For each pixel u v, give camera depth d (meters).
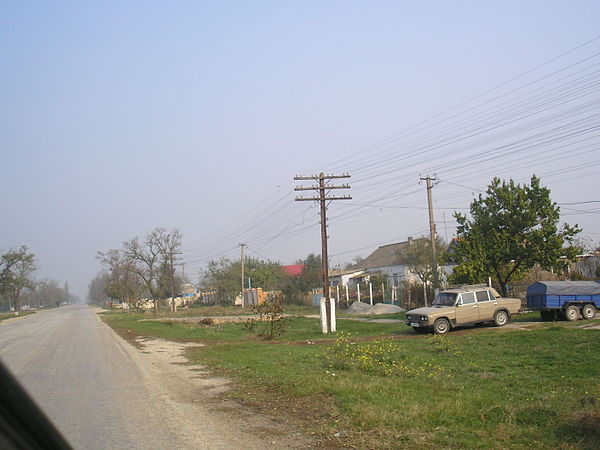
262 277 76.00
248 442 6.84
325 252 30.27
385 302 47.41
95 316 58.97
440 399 8.53
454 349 15.05
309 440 6.86
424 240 43.84
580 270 35.34
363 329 26.66
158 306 75.88
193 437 7.14
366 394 9.02
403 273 59.75
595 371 10.48
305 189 30.94
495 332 19.44
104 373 13.40
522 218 26.50
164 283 66.75
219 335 25.61
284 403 9.12
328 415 8.07
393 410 7.91
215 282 78.12
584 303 22.00
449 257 30.08
